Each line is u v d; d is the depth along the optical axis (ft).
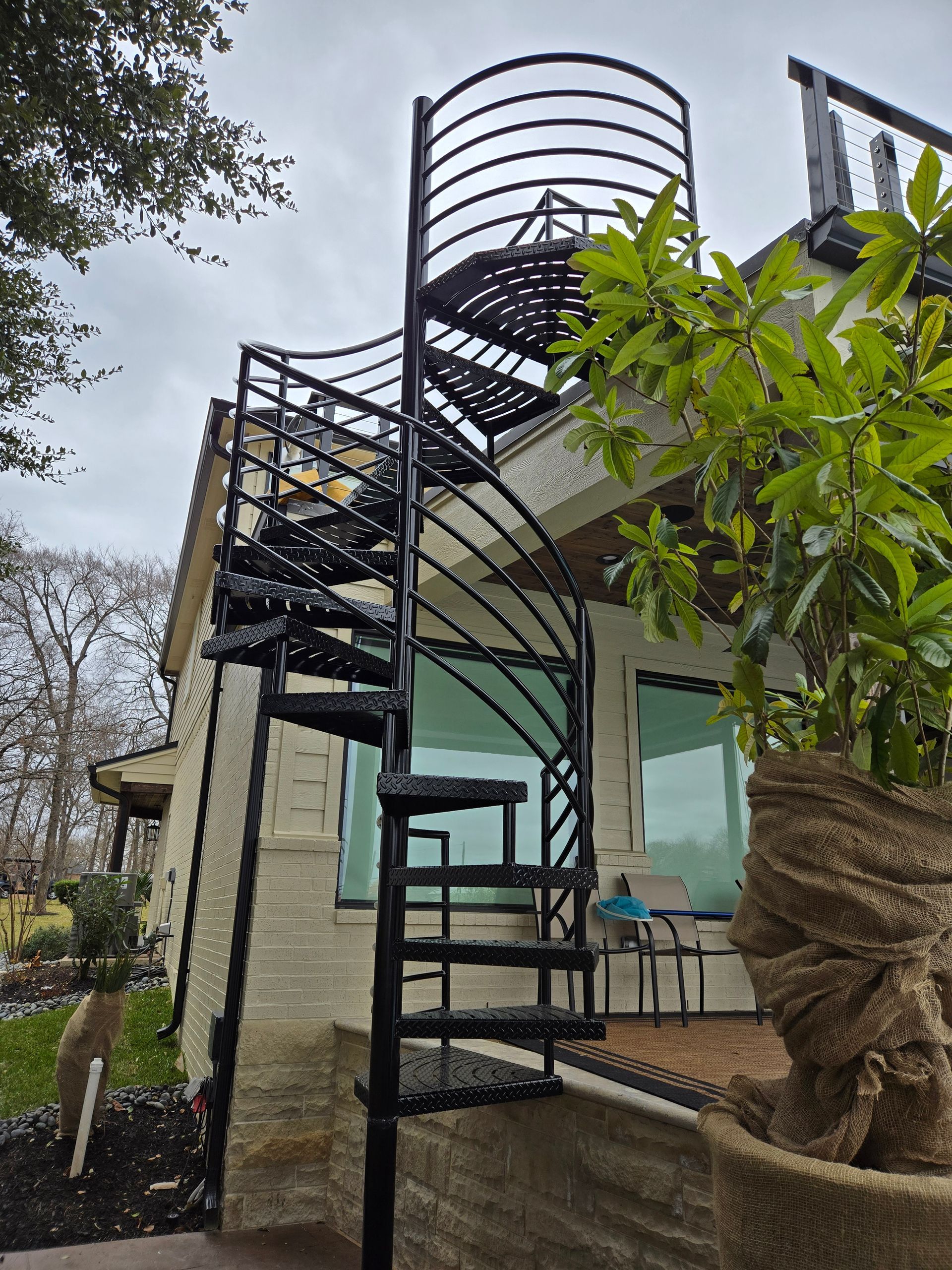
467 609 17.16
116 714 74.38
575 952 8.19
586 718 9.77
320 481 13.52
